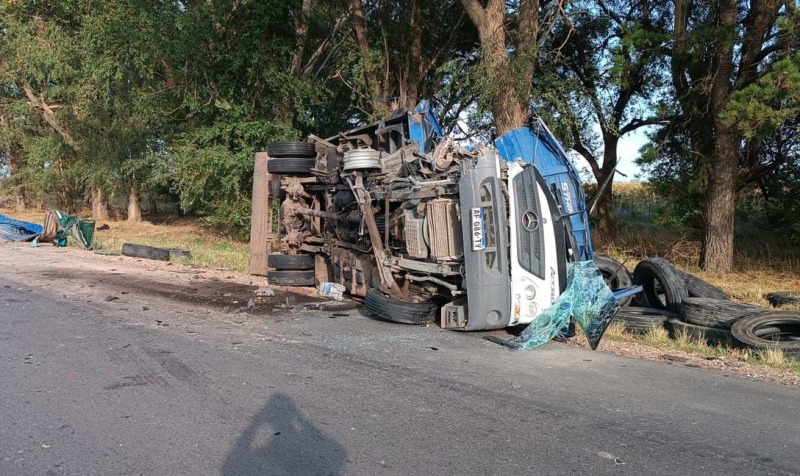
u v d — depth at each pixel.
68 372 5.81
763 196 19.22
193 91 19.38
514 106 14.34
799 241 17.42
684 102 15.73
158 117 20.83
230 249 19.62
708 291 9.87
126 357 6.34
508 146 10.05
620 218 25.41
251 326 7.95
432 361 6.34
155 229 28.97
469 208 7.17
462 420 4.72
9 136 32.28
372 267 9.31
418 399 5.17
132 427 4.52
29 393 5.22
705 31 13.36
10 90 32.25
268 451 4.14
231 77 19.84
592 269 7.29
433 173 8.23
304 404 5.03
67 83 26.28
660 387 5.63
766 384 5.83
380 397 5.21
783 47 13.15
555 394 5.35
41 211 43.59
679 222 17.17
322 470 3.87
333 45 22.61
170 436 4.37
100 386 5.42
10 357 6.28
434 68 21.08
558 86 16.12
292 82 19.84
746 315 7.79
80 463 3.94
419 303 8.18
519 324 7.49
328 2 21.02
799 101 10.52
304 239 11.58
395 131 10.10
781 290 12.45
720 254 15.09
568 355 6.71
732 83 14.95
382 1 19.67
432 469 3.90
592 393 5.40
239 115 19.64
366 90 19.81
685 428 4.63
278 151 11.69
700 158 16.03
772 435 4.53
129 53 19.70
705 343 7.83
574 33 19.41
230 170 19.41
